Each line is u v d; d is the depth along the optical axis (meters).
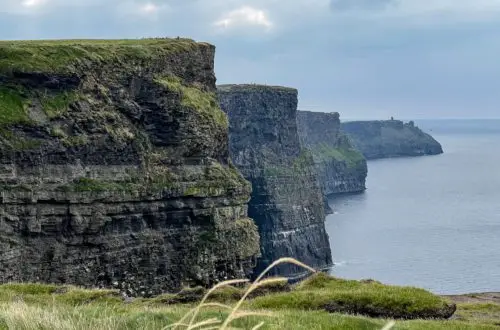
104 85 100.38
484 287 169.88
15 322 20.62
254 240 115.88
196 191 106.81
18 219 86.25
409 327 29.83
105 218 94.44
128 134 100.19
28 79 91.38
